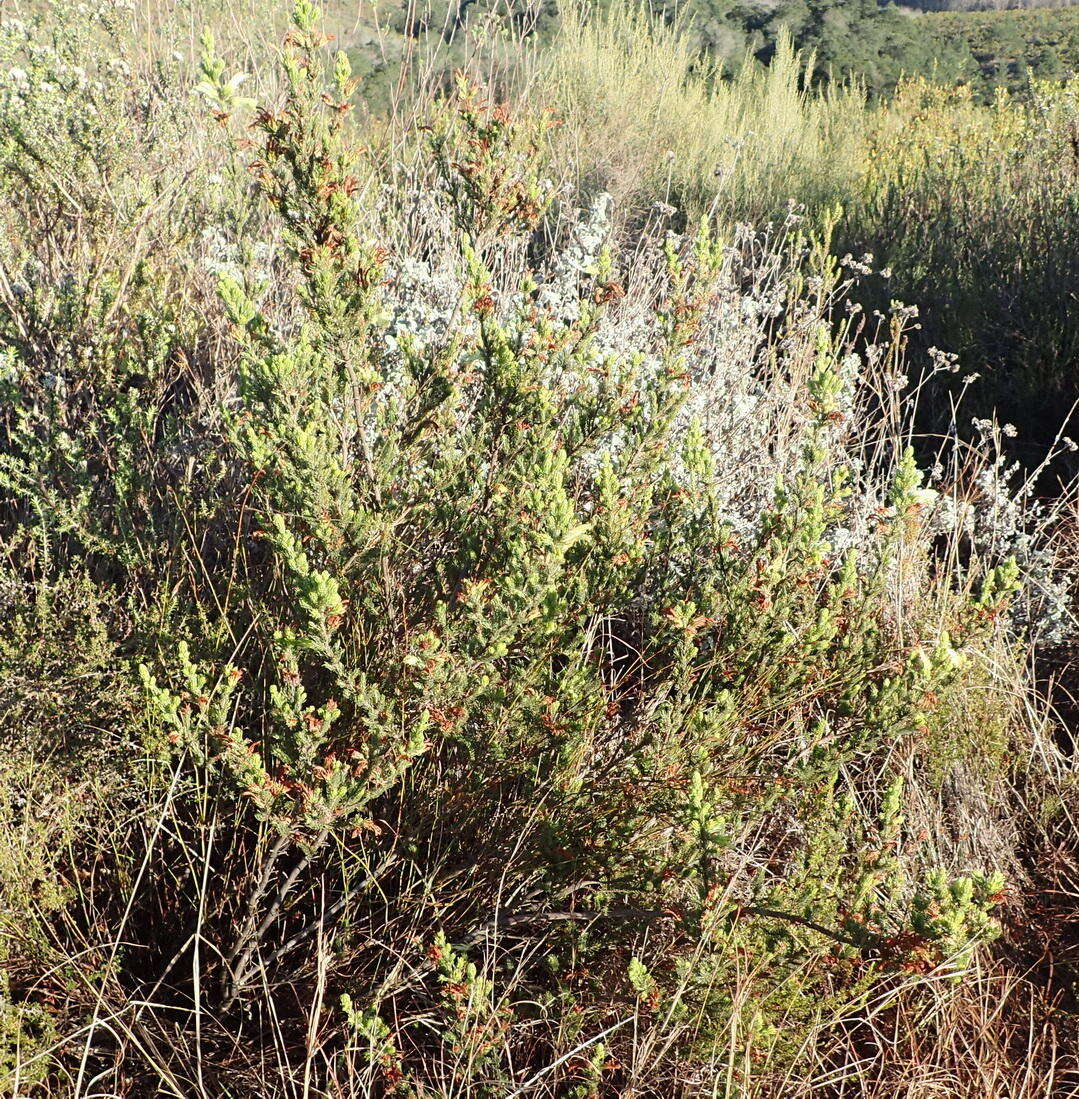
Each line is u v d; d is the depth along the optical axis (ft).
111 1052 6.14
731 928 6.15
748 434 11.50
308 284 6.89
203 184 12.87
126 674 7.06
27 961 6.28
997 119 30.01
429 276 11.07
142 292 11.51
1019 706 9.32
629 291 12.70
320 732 5.68
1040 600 10.57
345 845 7.02
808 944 6.01
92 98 12.15
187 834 7.13
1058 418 15.02
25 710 6.91
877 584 7.61
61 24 13.10
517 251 13.56
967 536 12.11
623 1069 6.02
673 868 6.07
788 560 7.07
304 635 5.92
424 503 7.31
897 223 21.34
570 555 7.30
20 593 7.93
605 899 6.60
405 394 7.65
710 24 43.88
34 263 11.77
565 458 6.09
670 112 28.68
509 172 8.02
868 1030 6.68
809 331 12.71
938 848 7.88
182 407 10.25
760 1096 5.92
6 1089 5.54
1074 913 7.82
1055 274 17.39
